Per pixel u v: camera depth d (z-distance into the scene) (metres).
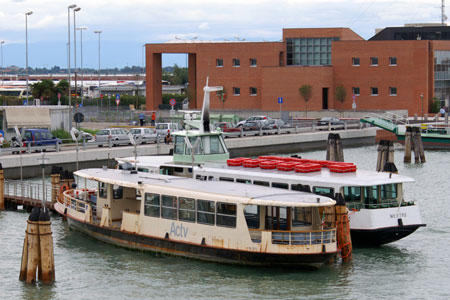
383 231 38.66
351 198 39.25
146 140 82.00
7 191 55.34
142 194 38.19
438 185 60.69
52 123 85.25
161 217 37.47
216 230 35.28
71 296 32.47
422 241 41.62
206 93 47.97
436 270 36.03
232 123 99.25
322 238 34.19
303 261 34.00
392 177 39.84
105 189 41.47
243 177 42.06
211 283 33.72
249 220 36.12
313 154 87.56
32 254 33.59
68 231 43.81
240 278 34.31
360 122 103.19
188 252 36.44
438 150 88.81
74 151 70.31
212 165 45.03
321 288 33.09
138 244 38.56
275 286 33.28
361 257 38.03
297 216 35.88
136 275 35.06
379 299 31.95
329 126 100.81
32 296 32.50
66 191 45.91
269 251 33.91
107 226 40.00
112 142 76.38
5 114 80.69
